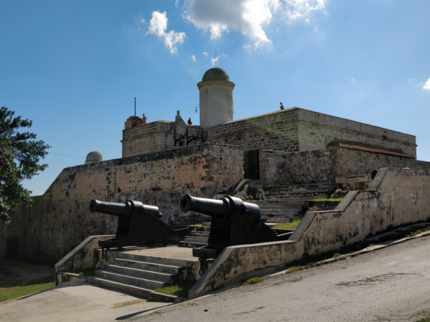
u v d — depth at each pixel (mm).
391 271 7320
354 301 5777
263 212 12719
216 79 30172
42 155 22406
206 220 14242
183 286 8305
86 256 11875
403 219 11766
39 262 24250
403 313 5109
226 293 6992
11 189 18984
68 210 22891
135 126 28875
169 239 12914
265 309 5832
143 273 9414
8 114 21609
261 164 17766
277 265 8328
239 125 25562
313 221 9164
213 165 15266
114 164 19891
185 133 27719
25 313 7988
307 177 17781
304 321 5156
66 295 9109
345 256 9039
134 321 6332
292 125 22266
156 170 17422
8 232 28281
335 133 24516
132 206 11922
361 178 14227
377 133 28531
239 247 7781
